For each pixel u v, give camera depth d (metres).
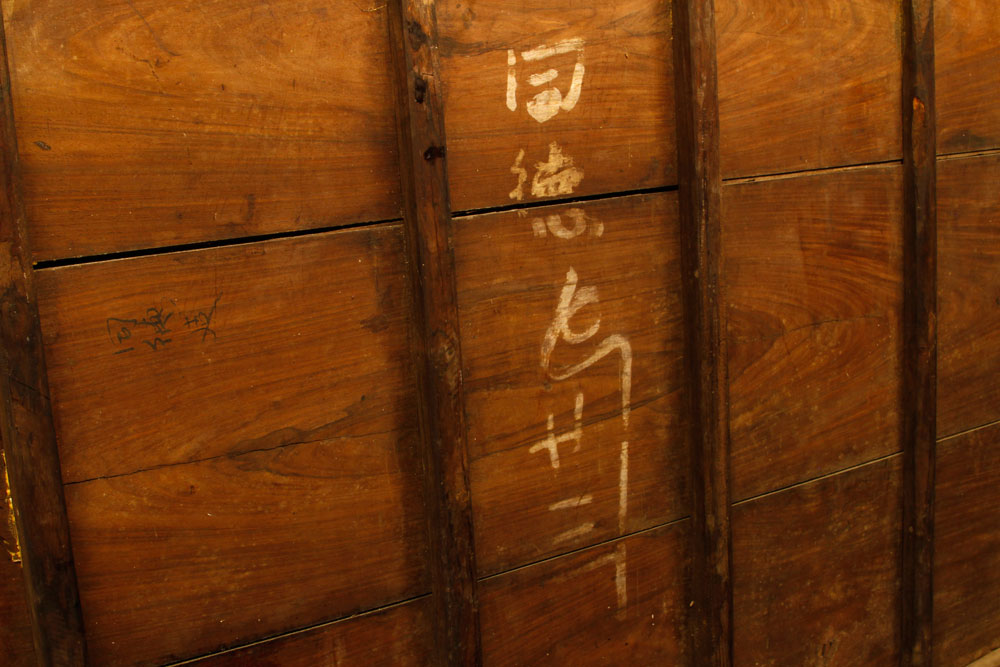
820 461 2.26
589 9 1.78
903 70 2.26
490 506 1.77
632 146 1.88
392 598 1.70
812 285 2.17
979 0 2.40
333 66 1.54
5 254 1.26
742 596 2.15
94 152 1.35
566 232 1.81
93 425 1.39
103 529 1.41
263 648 1.57
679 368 2.00
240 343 1.49
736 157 2.00
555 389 1.83
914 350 2.34
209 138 1.44
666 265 1.96
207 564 1.50
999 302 2.57
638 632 2.02
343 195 1.57
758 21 1.99
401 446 1.68
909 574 2.44
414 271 1.61
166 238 1.42
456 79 1.64
